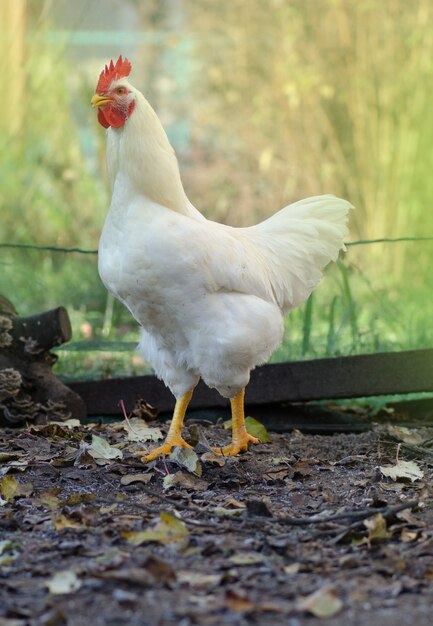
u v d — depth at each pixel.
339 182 13.50
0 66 13.02
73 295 10.72
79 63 15.94
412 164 12.96
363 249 12.28
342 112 13.52
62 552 4.31
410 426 7.39
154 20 16.11
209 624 3.54
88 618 3.60
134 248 5.66
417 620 3.57
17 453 6.01
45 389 7.08
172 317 5.85
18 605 3.73
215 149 14.76
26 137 13.35
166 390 7.48
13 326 7.06
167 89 15.63
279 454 6.22
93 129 13.70
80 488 5.41
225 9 14.76
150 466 5.81
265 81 14.40
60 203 13.00
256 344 5.86
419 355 7.26
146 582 3.89
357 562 4.14
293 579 3.99
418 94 12.98
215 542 4.38
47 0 13.47
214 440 6.61
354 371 7.31
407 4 13.12
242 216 13.88
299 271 6.50
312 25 13.70
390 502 5.10
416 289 11.01
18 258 11.84
